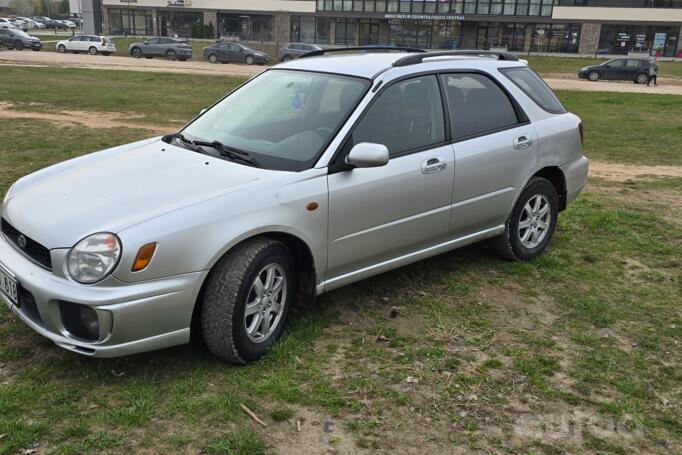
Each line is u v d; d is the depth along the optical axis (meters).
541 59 52.56
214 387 3.29
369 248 4.05
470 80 4.75
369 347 3.79
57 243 3.13
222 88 24.06
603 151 12.47
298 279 3.88
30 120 13.30
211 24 65.25
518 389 3.42
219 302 3.31
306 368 3.51
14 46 44.50
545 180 5.26
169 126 13.66
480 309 4.39
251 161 3.83
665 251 5.80
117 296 3.02
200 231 3.22
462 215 4.61
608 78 35.69
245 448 2.81
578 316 4.37
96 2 70.19
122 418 2.98
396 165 4.07
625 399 3.38
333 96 4.15
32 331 3.79
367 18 61.16
